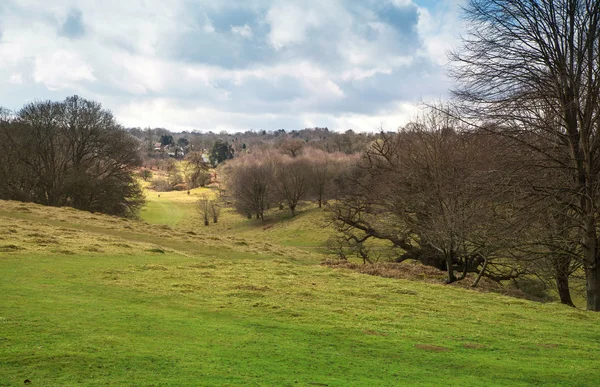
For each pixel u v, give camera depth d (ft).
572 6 64.90
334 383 25.91
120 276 59.77
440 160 113.19
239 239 131.44
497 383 28.50
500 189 67.72
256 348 32.73
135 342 31.48
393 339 38.68
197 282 60.03
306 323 42.70
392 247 139.64
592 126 66.90
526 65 67.05
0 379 23.18
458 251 92.58
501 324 48.78
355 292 62.75
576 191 64.85
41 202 205.05
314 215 331.98
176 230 130.62
